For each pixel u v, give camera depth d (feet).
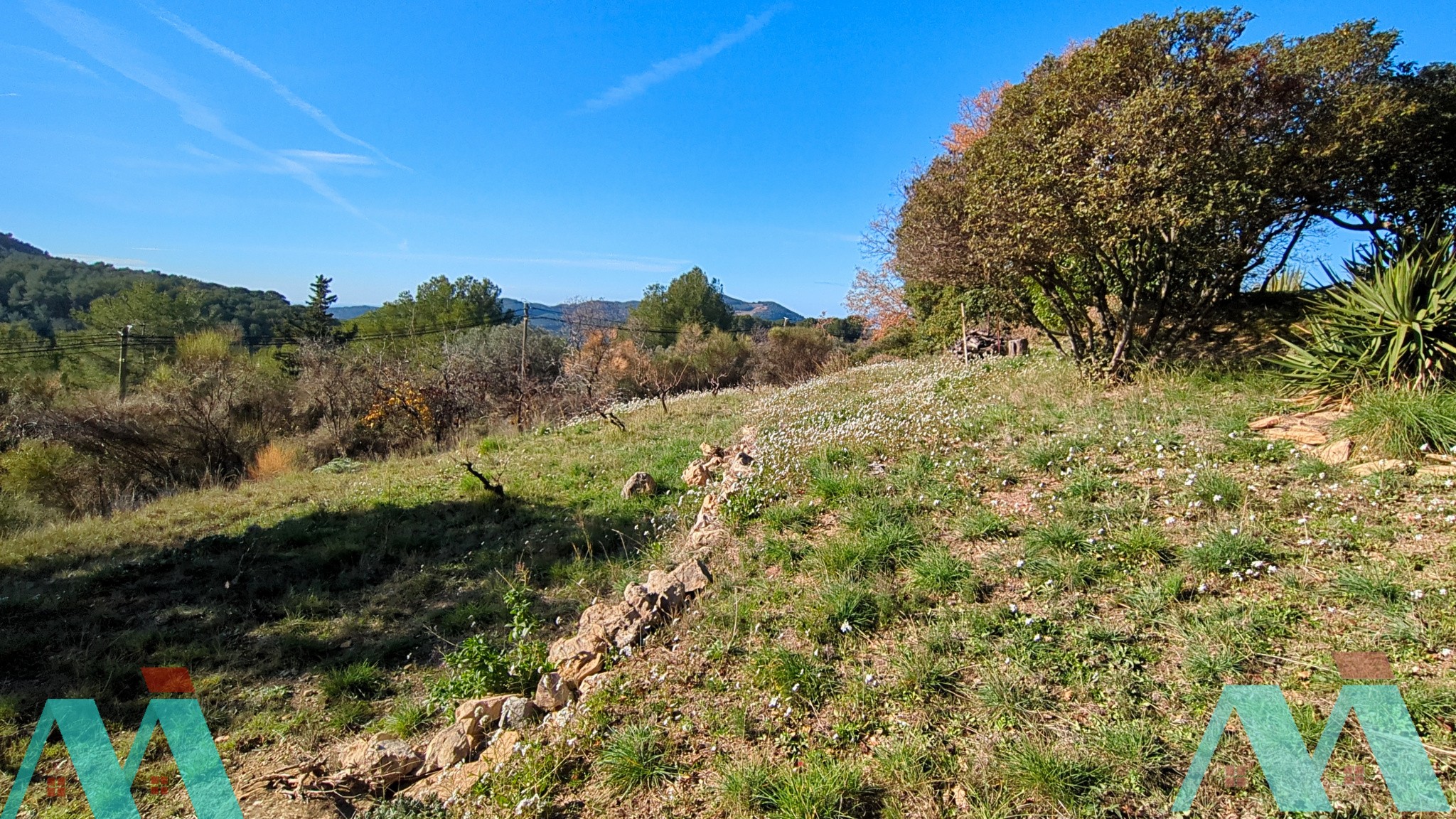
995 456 19.92
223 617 20.29
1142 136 20.80
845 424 27.20
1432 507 12.80
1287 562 12.01
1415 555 11.57
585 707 11.76
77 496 45.27
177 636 19.10
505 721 12.21
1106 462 17.65
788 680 11.05
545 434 49.06
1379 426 15.53
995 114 27.86
